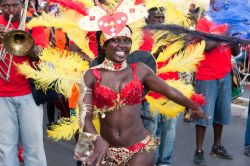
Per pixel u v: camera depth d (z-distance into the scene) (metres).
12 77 4.50
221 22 3.51
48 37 4.89
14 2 4.37
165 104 3.95
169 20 4.18
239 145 7.06
